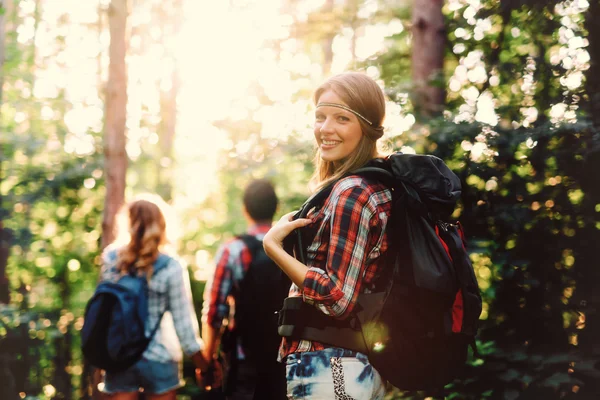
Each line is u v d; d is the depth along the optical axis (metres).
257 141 7.29
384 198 2.01
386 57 5.82
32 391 5.67
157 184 10.10
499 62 4.11
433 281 1.92
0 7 6.54
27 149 6.75
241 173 6.40
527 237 3.68
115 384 3.44
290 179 6.62
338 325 1.95
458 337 2.02
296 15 10.24
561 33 3.82
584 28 3.73
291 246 2.05
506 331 3.64
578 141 3.57
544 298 3.62
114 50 6.35
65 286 6.93
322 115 2.12
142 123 11.26
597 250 3.57
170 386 3.50
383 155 2.20
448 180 2.05
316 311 1.97
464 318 2.00
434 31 4.95
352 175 2.02
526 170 3.74
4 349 5.38
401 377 1.97
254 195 3.57
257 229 3.55
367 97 2.08
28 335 5.56
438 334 1.96
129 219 3.53
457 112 4.13
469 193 3.76
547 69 3.80
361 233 1.92
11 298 6.73
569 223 3.63
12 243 6.50
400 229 1.99
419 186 2.02
